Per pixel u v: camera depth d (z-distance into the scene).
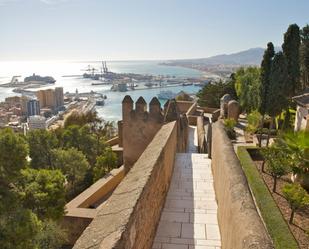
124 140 13.03
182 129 15.01
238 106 29.42
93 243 3.17
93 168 22.17
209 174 9.62
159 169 6.41
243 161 13.76
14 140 9.77
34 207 11.05
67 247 13.86
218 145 7.68
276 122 22.97
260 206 9.31
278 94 18.92
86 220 13.77
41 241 11.12
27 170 11.77
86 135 24.42
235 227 3.65
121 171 19.03
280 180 12.65
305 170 11.45
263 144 19.22
